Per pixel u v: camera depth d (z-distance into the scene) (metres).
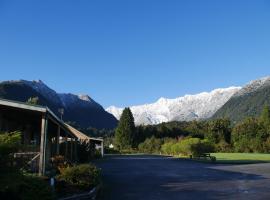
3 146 9.55
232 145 92.88
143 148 108.56
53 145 35.00
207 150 64.12
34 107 18.06
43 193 11.50
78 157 40.09
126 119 116.56
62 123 24.05
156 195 16.73
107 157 68.75
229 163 44.91
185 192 17.69
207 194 16.97
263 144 87.00
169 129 130.25
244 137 90.44
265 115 92.50
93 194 16.11
